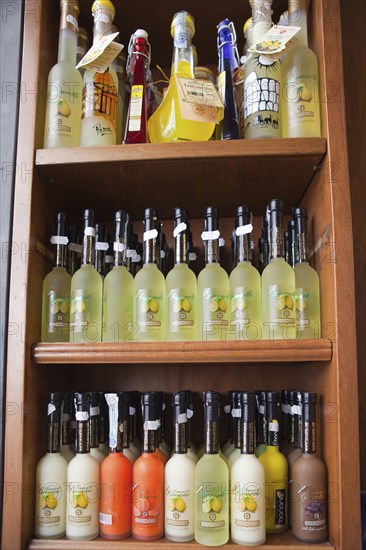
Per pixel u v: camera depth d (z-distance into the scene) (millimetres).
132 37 1107
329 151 937
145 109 1061
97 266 1046
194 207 1226
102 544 903
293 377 1200
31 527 930
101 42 998
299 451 1009
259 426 1047
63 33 1058
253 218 1276
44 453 1016
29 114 996
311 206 1082
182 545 893
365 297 1211
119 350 920
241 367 1210
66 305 1020
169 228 1304
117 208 1232
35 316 980
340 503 851
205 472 915
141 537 913
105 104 1036
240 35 1230
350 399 869
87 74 1051
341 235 910
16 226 960
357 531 841
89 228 1031
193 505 928
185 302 960
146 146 969
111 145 983
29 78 1009
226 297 969
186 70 1076
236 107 1095
